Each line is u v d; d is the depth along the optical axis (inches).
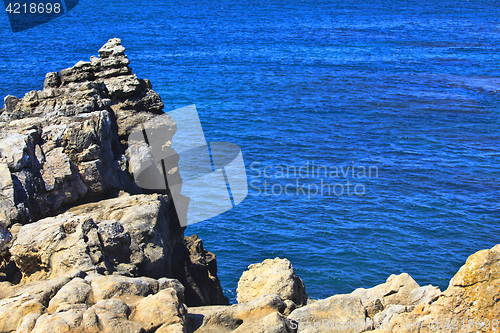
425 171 2113.7
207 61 4680.1
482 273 417.7
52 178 704.4
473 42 5944.9
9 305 436.5
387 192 1891.0
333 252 1471.5
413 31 6796.3
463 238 1568.7
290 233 1568.7
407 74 4249.5
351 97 3476.9
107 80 912.3
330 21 7805.1
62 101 823.7
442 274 1389.0
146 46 5378.9
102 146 768.3
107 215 700.0
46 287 467.2
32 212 673.6
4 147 692.7
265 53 5182.1
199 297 889.5
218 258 1428.4
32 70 3939.5
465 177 2054.6
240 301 689.0
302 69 4441.4
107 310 410.0
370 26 7268.7
